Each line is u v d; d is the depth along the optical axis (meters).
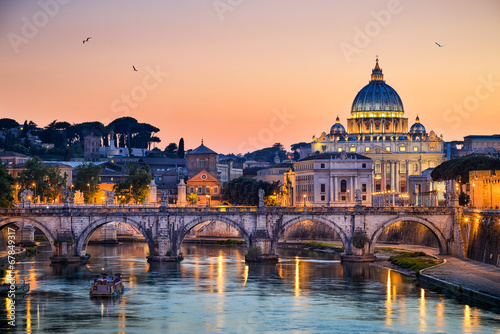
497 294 193.38
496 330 170.88
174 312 188.25
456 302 195.62
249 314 186.12
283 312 187.88
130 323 178.12
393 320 179.62
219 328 174.62
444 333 169.25
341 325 176.25
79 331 171.75
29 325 175.88
